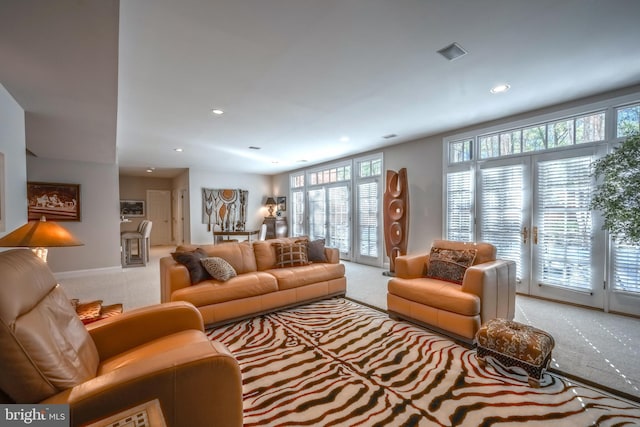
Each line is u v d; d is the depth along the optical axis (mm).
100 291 4145
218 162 7262
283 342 2529
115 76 2213
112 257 5570
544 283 3617
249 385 1911
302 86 2871
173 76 2611
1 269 1022
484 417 1595
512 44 2186
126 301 3691
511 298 2863
